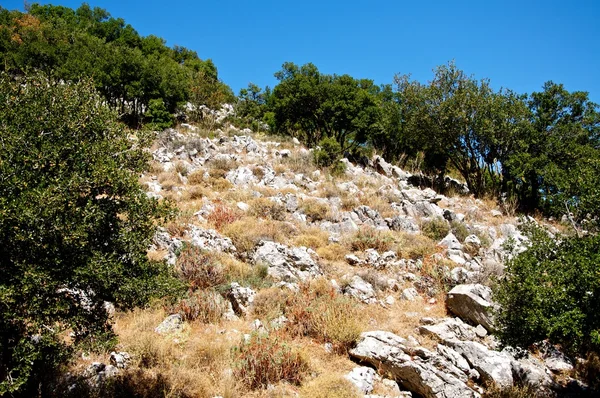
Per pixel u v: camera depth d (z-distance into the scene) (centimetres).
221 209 1455
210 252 1134
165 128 2781
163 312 891
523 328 731
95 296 542
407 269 1262
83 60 2831
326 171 2342
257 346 750
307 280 1102
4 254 463
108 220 541
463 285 1069
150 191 1562
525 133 2362
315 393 667
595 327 638
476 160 2591
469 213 1970
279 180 1972
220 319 901
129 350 735
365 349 823
